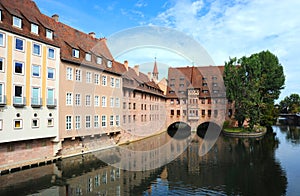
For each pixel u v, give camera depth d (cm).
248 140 3512
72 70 2342
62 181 1543
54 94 2130
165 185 1420
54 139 2114
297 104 9062
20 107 1844
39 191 1367
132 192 1316
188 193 1298
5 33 1766
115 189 1363
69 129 2259
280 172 1748
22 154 1867
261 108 4525
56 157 2095
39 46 2028
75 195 1296
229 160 2125
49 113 2072
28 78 1920
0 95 1711
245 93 4253
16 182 1517
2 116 1717
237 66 4466
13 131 1781
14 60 1825
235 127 4603
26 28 1953
